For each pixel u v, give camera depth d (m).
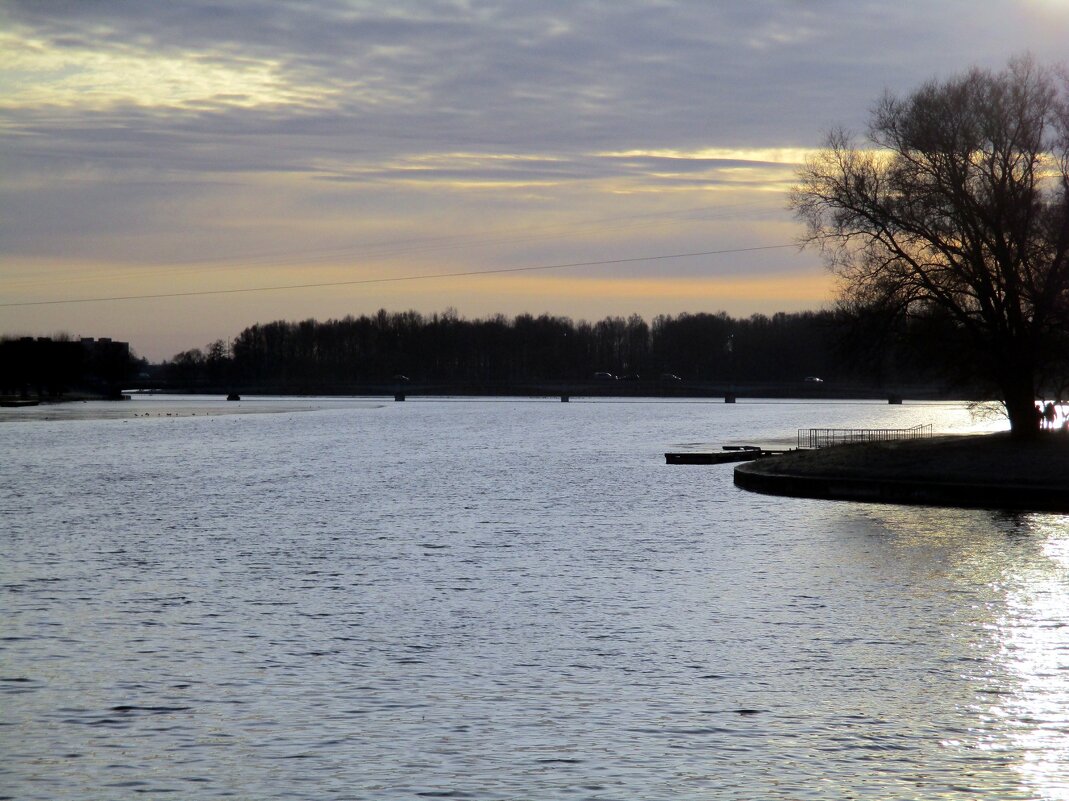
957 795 21.86
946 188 74.88
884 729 25.50
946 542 52.25
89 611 37.16
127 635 33.78
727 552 49.97
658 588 41.41
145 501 73.88
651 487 81.44
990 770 23.12
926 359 77.38
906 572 44.72
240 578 43.47
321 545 52.56
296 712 26.52
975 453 72.81
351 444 144.50
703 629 34.75
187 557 48.81
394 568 45.81
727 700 27.52
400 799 21.62
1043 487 63.44
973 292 76.19
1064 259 74.19
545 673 29.72
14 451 130.88
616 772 22.94
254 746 24.33
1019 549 50.22
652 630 34.59
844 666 30.52
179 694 27.83
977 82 76.44
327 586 41.75
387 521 62.25
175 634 33.94
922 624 35.53
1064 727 25.69
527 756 23.77
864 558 48.03
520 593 40.47
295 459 116.62
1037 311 73.94
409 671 29.91
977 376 78.94
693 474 92.69
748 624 35.50
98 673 29.58
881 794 21.89
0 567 45.97
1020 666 30.58
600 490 79.94
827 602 38.94
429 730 25.34
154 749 24.17
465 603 38.62
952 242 76.69
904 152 76.94
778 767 23.23
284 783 22.39
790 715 26.42
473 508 68.94
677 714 26.47
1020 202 74.44
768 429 171.25
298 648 32.25
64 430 183.50
